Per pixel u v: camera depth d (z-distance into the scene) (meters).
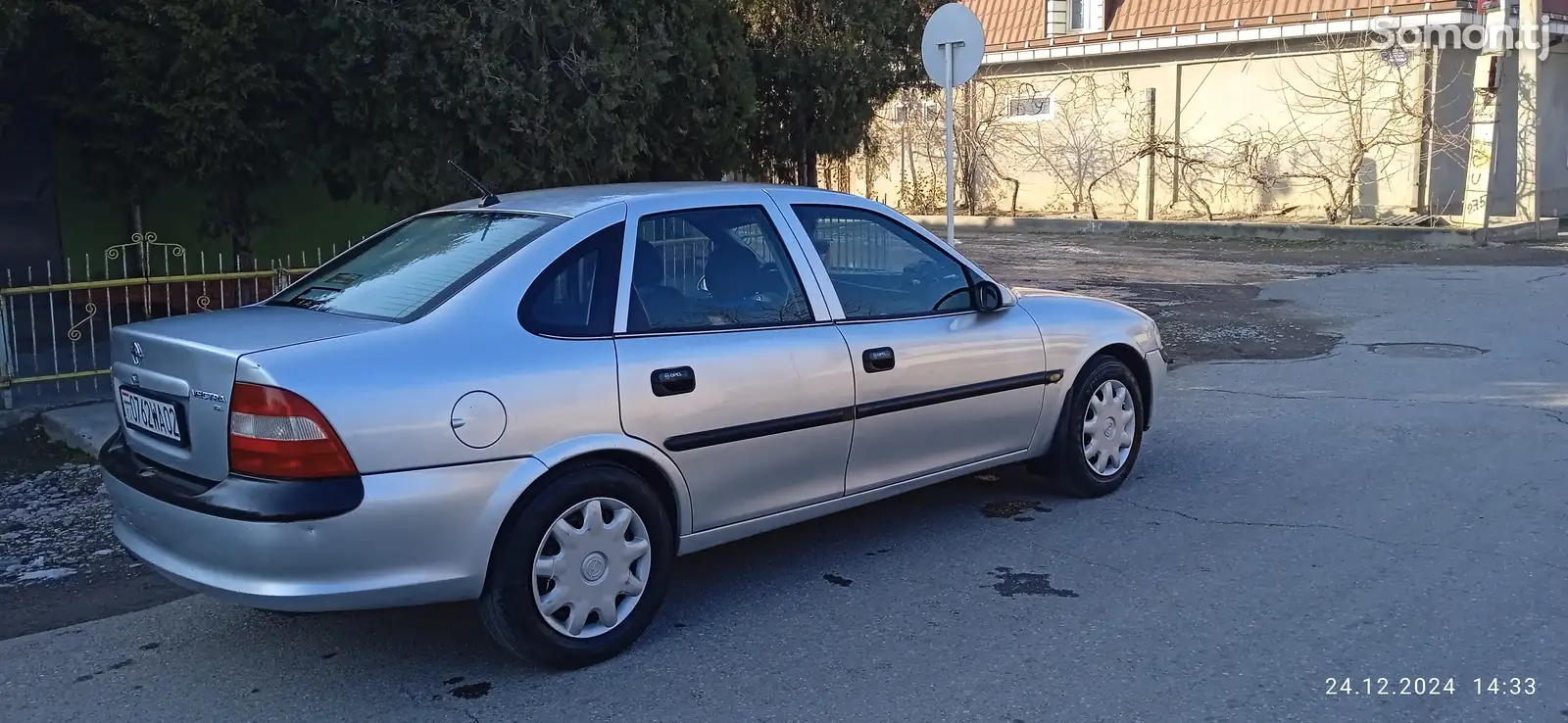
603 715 3.95
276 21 8.07
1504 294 13.04
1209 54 21.86
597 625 4.33
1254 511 5.87
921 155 26.08
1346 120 20.36
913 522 5.86
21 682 4.31
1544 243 18.52
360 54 7.97
